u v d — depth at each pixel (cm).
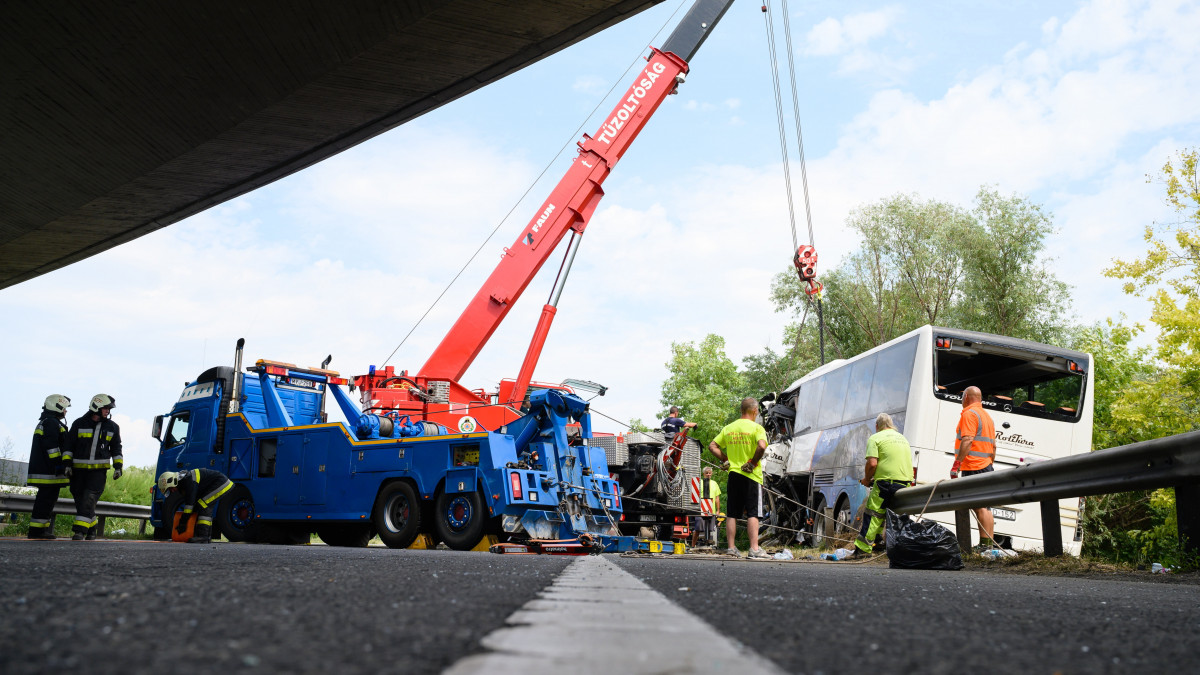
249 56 1491
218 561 533
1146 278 2312
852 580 487
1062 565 762
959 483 912
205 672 132
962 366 1384
